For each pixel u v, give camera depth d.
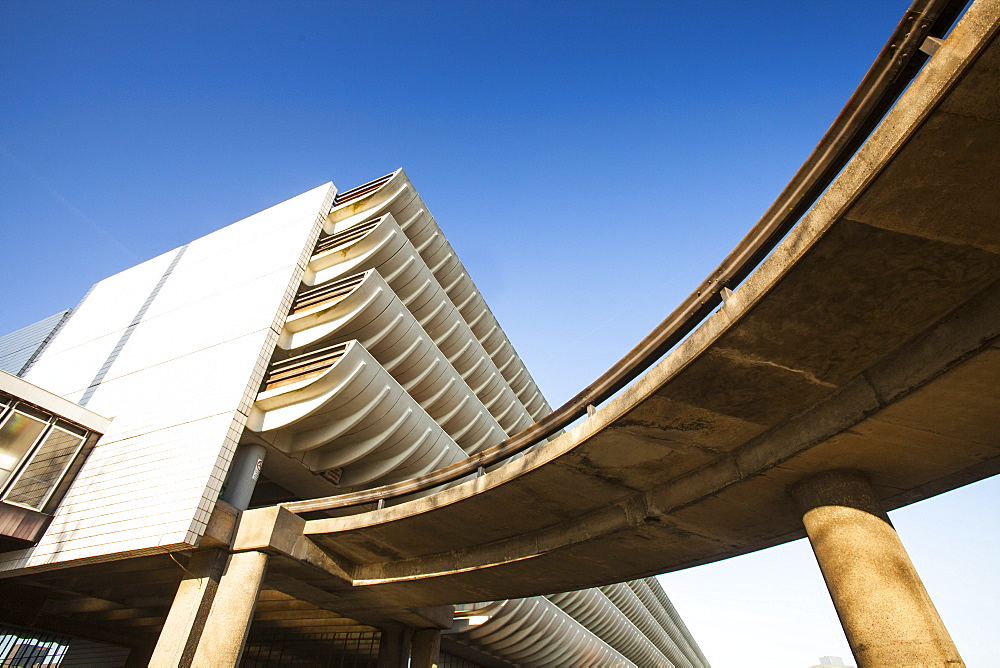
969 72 4.96
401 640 19.06
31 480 13.99
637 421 8.98
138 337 20.78
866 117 6.50
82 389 19.48
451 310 24.86
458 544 13.64
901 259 6.44
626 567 12.69
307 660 20.72
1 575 13.79
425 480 13.32
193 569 12.68
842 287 6.82
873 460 8.69
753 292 7.12
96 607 18.81
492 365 28.25
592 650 32.06
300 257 20.14
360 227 22.42
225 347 17.33
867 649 7.21
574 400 10.88
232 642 11.53
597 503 11.41
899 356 7.56
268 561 13.41
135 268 26.38
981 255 6.27
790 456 8.61
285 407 16.08
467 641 24.44
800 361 7.81
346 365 15.91
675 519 10.52
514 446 11.93
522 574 13.51
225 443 14.09
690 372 8.03
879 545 7.95
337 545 14.33
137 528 12.88
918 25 5.82
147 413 16.28
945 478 9.05
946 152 5.46
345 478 18.38
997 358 6.64
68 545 13.35
